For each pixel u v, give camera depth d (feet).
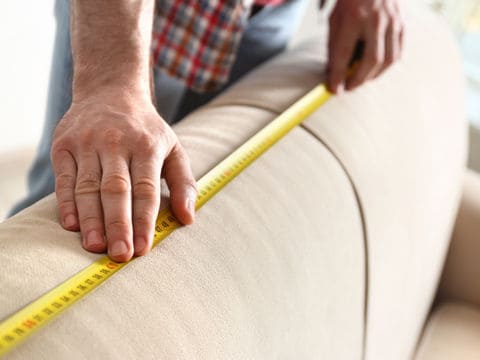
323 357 2.57
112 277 1.76
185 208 2.02
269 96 3.08
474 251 4.88
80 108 2.10
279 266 2.18
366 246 2.92
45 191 3.76
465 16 6.67
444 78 4.44
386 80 3.62
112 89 2.17
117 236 1.82
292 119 2.87
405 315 3.83
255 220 2.21
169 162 2.13
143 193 1.91
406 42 4.08
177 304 1.78
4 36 5.50
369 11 3.37
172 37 3.61
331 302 2.58
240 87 3.16
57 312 1.58
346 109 3.16
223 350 1.82
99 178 1.92
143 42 2.36
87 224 1.85
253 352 1.97
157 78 3.77
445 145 4.31
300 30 6.37
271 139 2.65
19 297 1.61
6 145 6.17
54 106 3.46
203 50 3.70
